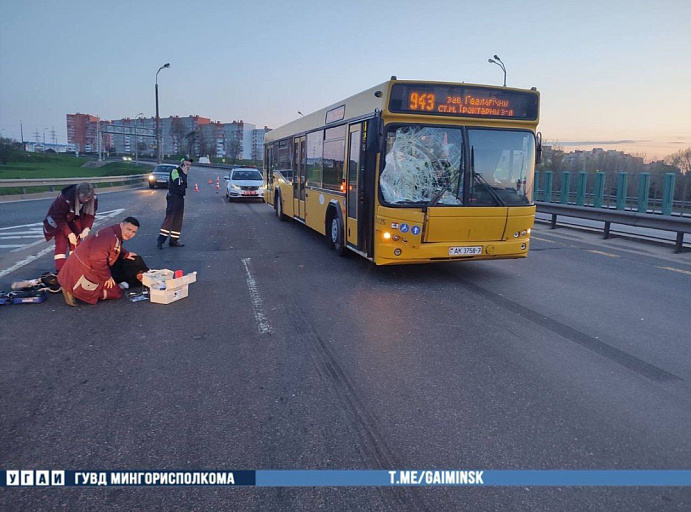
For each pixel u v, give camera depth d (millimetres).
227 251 10375
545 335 5477
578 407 3865
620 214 12438
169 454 3209
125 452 3227
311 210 11836
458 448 3297
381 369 4535
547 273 8664
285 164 15180
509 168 7695
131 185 37344
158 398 3945
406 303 6707
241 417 3664
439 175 7418
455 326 5762
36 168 67938
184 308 6344
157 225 14242
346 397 3990
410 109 7242
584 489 2910
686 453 3266
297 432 3473
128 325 5664
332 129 9961
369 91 7918
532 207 7816
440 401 3939
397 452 3246
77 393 4016
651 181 20109
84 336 5305
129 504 2764
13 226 13781
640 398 4023
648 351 5027
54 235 6895
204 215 17672
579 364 4695
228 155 161750
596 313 6305
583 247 11633
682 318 6105
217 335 5371
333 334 5445
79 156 139250
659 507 2771
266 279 7961
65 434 3422
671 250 11219
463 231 7512
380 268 8930
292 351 4941
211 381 4254
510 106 7637
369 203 7680
